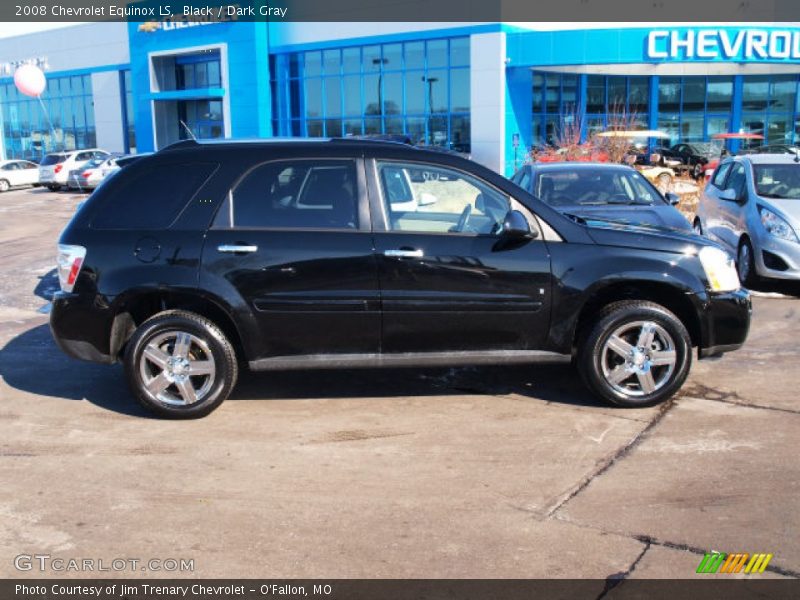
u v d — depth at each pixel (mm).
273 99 31750
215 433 5109
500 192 5367
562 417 5328
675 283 5328
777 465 4508
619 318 5316
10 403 5750
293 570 3500
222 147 5426
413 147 5465
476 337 5320
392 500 4152
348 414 5434
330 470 4527
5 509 4090
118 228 5305
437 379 6188
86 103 40344
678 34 25375
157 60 34938
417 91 28172
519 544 3695
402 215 5316
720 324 5449
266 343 5266
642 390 5426
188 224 5262
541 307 5285
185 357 5277
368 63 29141
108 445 4930
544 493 4207
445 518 3951
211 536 3805
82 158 31812
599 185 9273
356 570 3496
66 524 3930
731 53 25688
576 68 29531
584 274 5277
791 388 5891
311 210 5285
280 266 5176
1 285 10734
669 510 4000
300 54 30812
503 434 5035
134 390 5281
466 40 26703
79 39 39469
